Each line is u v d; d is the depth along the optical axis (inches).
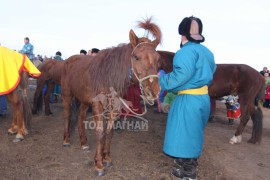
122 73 122.3
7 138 188.2
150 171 144.6
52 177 132.9
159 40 122.0
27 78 191.5
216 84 221.9
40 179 130.5
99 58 130.7
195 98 114.3
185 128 114.2
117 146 182.2
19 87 187.8
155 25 121.6
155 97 110.6
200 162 162.7
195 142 115.5
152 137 209.0
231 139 211.0
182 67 108.2
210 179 140.6
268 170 158.7
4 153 161.2
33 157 156.9
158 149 181.3
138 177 136.9
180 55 110.8
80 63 152.3
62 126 227.8
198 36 114.1
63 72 170.9
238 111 279.7
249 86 211.0
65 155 161.3
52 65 256.8
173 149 115.6
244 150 195.2
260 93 215.0
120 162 154.5
